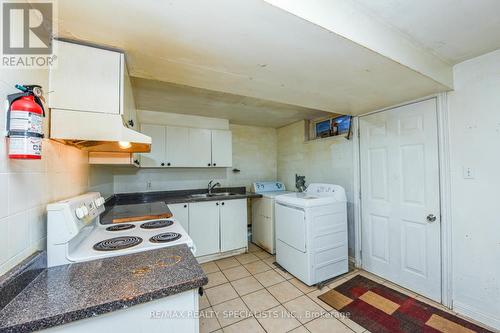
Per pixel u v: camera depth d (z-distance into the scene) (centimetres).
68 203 108
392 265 232
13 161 81
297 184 346
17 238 82
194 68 143
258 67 143
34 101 83
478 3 113
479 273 169
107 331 75
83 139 111
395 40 136
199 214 299
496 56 160
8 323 62
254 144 415
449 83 177
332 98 205
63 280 87
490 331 159
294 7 94
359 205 267
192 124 331
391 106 229
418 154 208
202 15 94
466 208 177
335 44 117
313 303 200
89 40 111
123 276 90
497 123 161
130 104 163
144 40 112
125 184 310
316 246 235
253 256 316
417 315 179
